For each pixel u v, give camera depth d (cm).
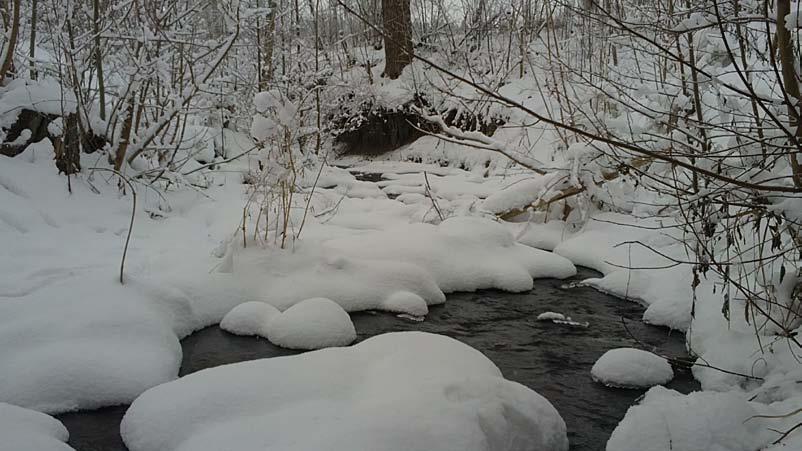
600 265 643
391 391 325
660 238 609
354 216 790
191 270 530
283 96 561
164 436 308
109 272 499
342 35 1841
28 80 766
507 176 1145
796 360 376
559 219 774
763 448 296
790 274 413
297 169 753
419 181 1183
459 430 286
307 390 334
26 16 835
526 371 433
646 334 495
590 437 349
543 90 1296
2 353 377
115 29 785
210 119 1295
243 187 944
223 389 328
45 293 439
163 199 778
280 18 1213
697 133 436
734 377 393
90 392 364
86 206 695
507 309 551
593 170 671
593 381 417
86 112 759
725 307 410
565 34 1257
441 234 639
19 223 607
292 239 592
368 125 1647
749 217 414
